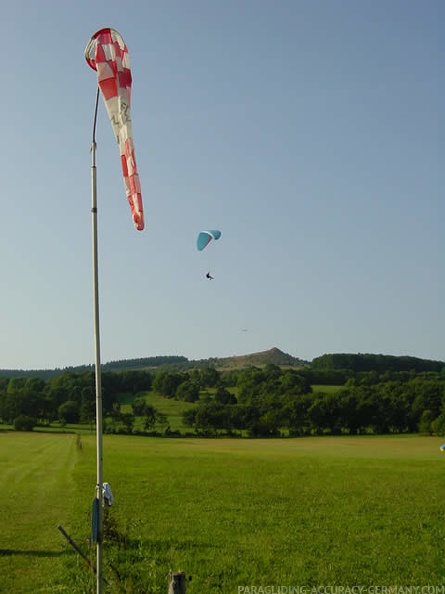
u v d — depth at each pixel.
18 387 183.38
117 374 191.62
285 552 19.66
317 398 131.00
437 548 20.39
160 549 19.52
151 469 48.91
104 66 11.38
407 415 127.44
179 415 153.12
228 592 15.09
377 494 35.06
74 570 16.17
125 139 11.30
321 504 30.72
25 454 65.62
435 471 50.62
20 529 22.41
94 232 11.39
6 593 14.76
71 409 144.75
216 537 21.75
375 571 17.42
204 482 40.06
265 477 43.91
